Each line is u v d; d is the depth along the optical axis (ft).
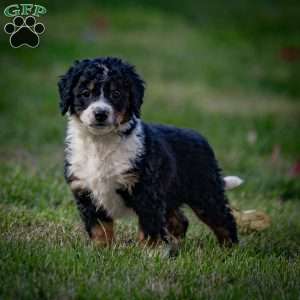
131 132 28.66
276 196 46.57
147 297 23.00
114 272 24.84
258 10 141.90
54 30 106.63
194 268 26.12
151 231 28.66
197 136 32.58
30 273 23.99
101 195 28.78
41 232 30.04
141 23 118.62
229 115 73.20
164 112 70.18
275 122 71.61
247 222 35.12
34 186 38.93
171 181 30.22
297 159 57.72
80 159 28.99
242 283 25.04
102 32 109.29
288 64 105.70
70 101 29.58
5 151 53.72
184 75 92.32
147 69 92.58
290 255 31.68
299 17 138.41
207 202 32.37
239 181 35.12
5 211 32.89
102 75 28.91
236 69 99.35
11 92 76.28
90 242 29.09
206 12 135.54
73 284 23.43
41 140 58.80
